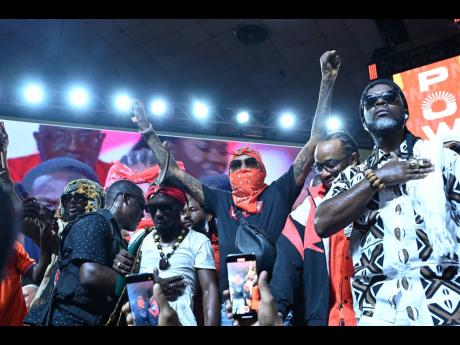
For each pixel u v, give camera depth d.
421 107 6.41
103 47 8.17
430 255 2.25
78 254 3.03
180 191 3.51
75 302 3.01
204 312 3.17
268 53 8.32
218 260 3.83
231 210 3.68
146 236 3.45
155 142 3.95
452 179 2.39
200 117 7.32
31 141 6.53
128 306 2.40
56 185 6.32
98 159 6.55
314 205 3.55
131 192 4.43
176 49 8.25
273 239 3.46
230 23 7.80
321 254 3.21
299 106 9.15
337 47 8.21
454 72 6.36
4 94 6.75
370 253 2.39
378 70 7.37
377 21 7.60
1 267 0.98
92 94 6.96
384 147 2.64
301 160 3.70
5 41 7.98
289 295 3.18
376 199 2.45
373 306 2.31
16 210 1.03
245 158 3.79
